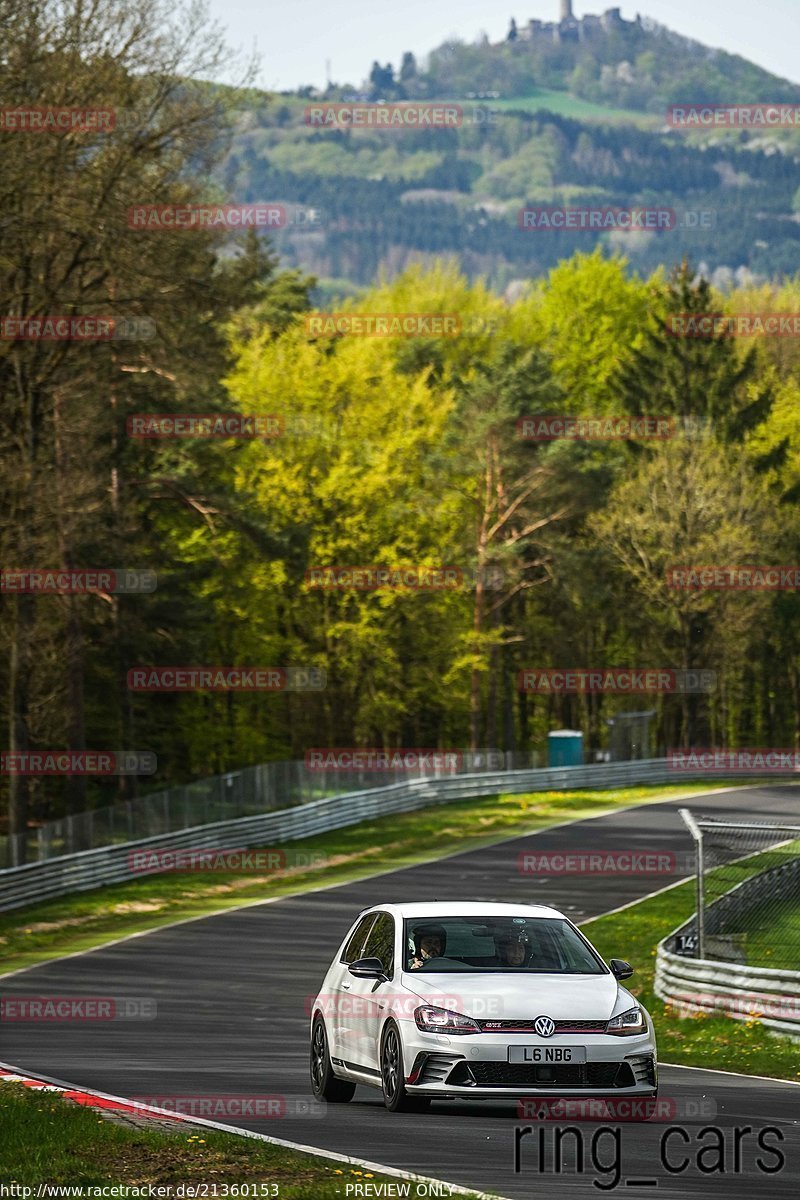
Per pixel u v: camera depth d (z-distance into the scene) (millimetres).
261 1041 65562
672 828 167875
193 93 132250
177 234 133625
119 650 184875
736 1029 67750
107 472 165500
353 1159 35000
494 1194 31922
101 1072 53688
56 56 123688
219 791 157250
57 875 129250
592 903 122000
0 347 131500
